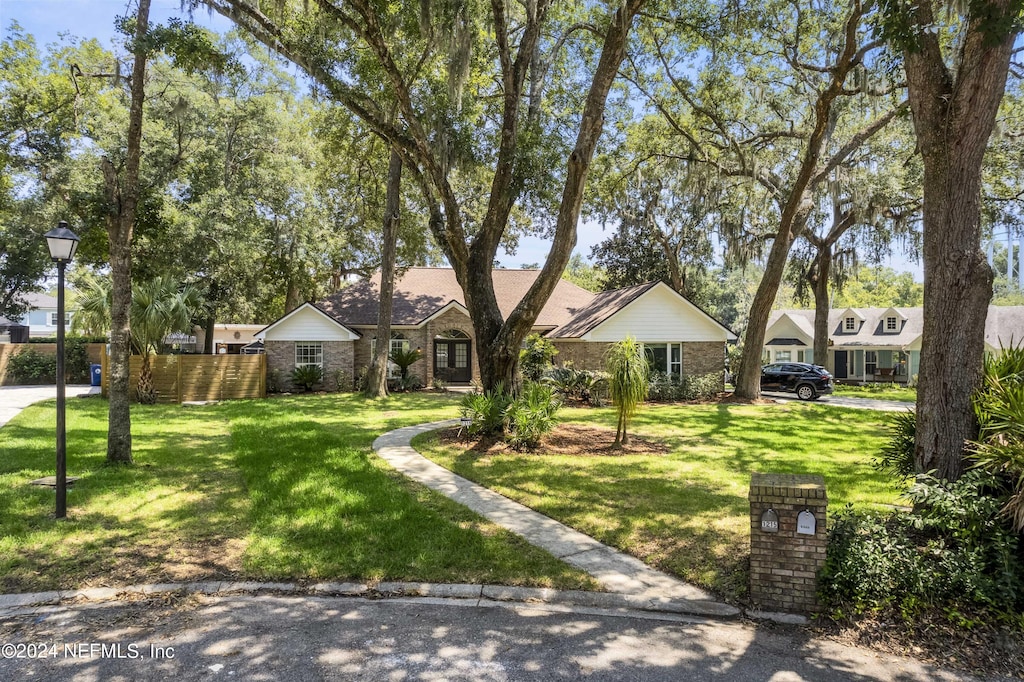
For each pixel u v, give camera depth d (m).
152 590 4.98
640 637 4.27
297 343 24.77
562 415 16.61
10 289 30.09
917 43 5.70
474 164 13.88
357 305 27.42
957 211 5.62
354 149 20.62
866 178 21.62
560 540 6.17
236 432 12.42
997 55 5.38
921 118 5.96
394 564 5.46
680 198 29.55
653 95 21.05
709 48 16.03
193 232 22.42
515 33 14.84
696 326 24.39
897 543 4.95
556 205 13.99
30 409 16.22
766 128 21.89
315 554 5.64
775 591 4.68
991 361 6.11
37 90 20.20
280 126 26.53
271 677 3.66
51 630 4.29
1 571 5.23
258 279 30.28
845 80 16.42
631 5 10.03
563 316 28.28
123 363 9.28
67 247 6.76
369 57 11.98
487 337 12.35
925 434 5.71
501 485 8.36
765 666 3.87
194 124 21.41
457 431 12.46
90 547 5.82
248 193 26.25
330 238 29.73
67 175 19.91
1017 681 3.73
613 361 11.46
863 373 38.88
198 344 38.62
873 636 4.28
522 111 15.55
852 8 14.02
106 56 18.72
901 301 66.38
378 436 12.60
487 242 12.43
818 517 4.61
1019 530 4.66
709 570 5.30
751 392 22.02
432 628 4.38
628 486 8.31
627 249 38.22
